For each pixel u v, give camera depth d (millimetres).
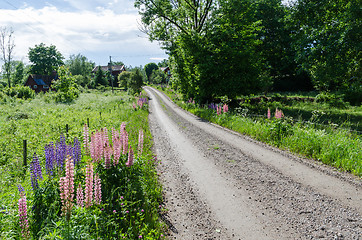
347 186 6551
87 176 4531
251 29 25391
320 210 5453
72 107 27188
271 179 7273
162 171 8375
